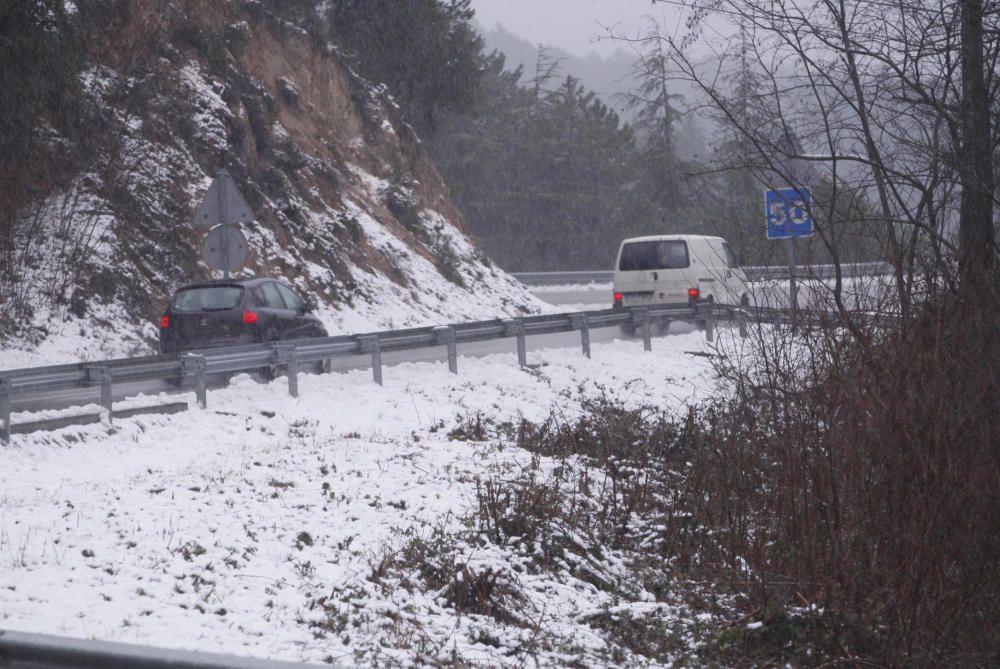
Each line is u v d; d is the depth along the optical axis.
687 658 10.93
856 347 12.74
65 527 12.06
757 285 15.18
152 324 31.39
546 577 12.50
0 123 29.42
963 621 11.33
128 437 17.45
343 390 22.45
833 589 11.89
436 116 68.88
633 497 15.82
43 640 5.62
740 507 14.15
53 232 31.05
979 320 12.58
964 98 13.72
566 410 23.84
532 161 103.25
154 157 35.75
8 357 26.66
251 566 11.27
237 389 21.16
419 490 14.85
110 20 35.94
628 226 98.31
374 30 61.72
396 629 10.06
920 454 11.59
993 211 13.59
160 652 5.42
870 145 14.00
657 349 31.28
